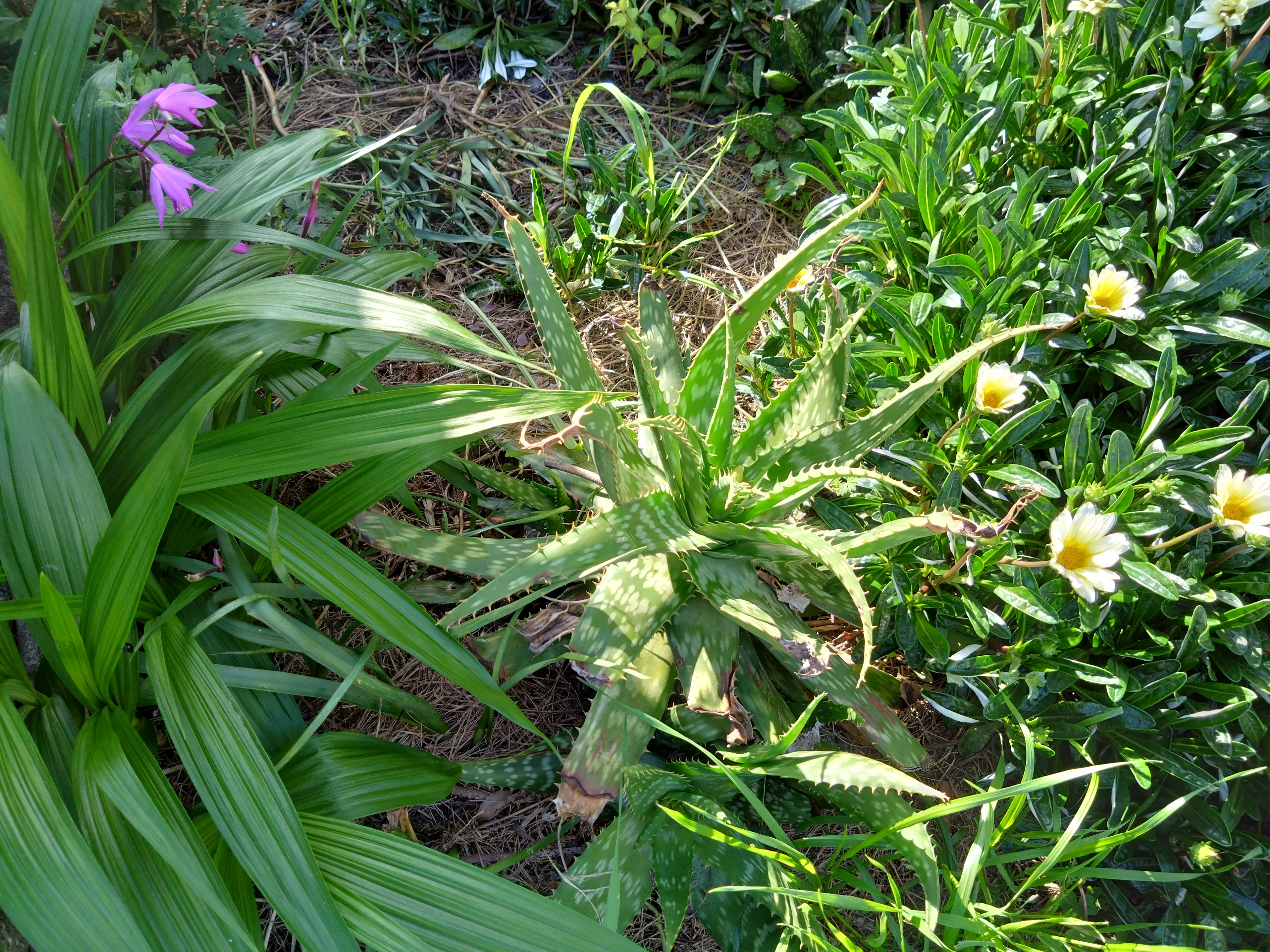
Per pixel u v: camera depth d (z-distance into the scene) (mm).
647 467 507
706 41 851
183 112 526
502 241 750
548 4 872
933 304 616
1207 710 560
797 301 641
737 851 493
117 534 415
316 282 504
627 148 752
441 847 550
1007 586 533
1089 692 555
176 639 461
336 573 464
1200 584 538
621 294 745
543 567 456
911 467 588
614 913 430
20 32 610
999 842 521
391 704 518
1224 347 600
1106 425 619
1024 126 686
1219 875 533
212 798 423
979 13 729
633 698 500
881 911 472
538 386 683
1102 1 632
